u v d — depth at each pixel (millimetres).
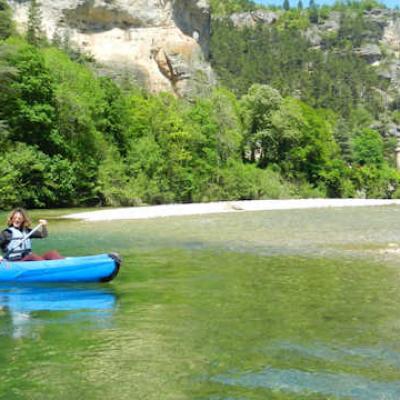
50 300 8336
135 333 6402
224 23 190875
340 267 11375
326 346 5852
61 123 39812
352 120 144000
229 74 150500
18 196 34594
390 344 5926
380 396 4492
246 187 55250
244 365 5250
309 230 20266
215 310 7566
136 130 49719
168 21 86875
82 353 5633
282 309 7598
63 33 77500
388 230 20219
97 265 9539
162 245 15625
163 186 47438
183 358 5457
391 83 198625
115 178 42375
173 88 84562
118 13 81688
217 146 55125
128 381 4848
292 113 62312
